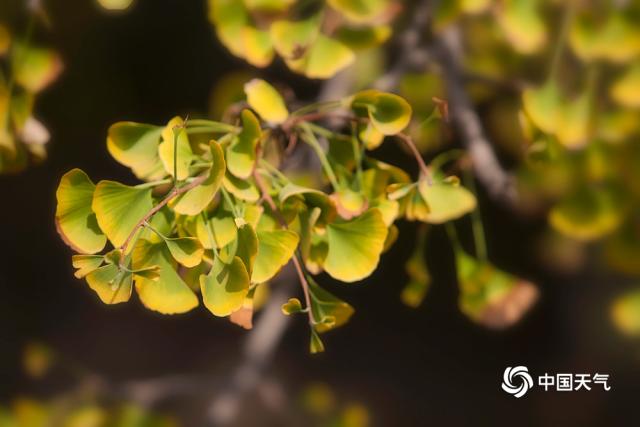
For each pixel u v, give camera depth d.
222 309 2.40
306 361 5.92
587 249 2.85
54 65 2.67
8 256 6.10
